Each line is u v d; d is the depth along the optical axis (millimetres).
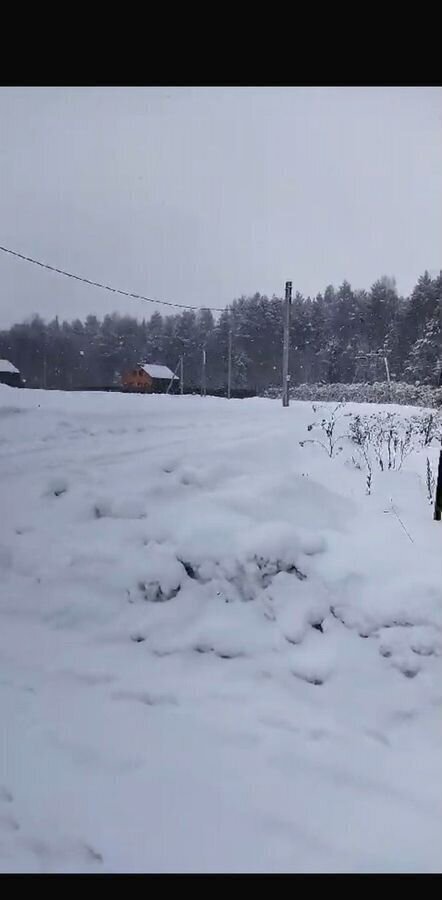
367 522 5477
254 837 2906
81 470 6727
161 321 79312
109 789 3160
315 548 4930
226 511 5414
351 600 4484
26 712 3717
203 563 4789
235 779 3242
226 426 11109
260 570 4691
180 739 3521
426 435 9531
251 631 4363
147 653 4258
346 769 3338
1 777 3225
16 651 4258
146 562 4836
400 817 3031
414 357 52000
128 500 5629
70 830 2932
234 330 67312
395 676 4031
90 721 3656
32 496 5938
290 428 9883
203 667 4129
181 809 3045
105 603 4629
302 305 68500
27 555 5082
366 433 9031
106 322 80000
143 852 2822
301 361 65938
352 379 60438
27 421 10141
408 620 4273
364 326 64812
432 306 56062
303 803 3104
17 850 2854
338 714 3748
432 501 5922
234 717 3701
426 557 4844
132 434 9758
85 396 15773
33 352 76250
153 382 56688
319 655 4141
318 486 5938
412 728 3688
